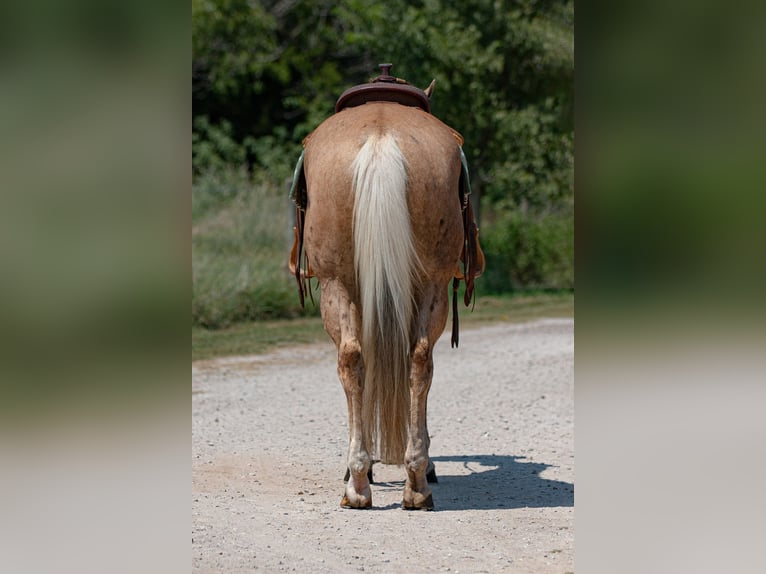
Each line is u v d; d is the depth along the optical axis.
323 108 42.50
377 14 35.53
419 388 8.62
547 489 10.12
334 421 14.15
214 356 19.75
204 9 41.41
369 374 8.48
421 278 8.47
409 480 9.03
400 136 8.40
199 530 8.20
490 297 30.95
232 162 39.97
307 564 7.28
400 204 8.09
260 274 25.20
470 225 9.55
